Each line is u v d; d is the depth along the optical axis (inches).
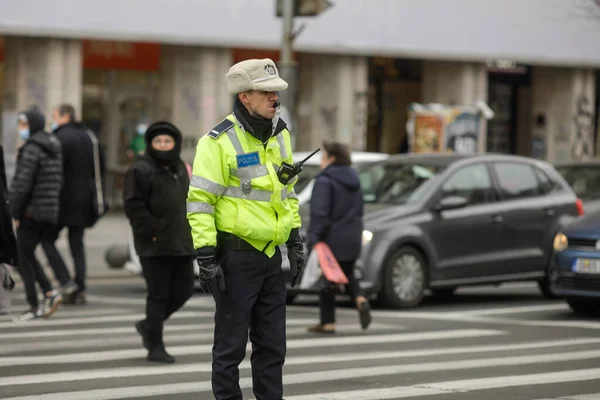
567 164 1866.4
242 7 2514.8
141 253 879.7
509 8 2972.4
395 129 2989.7
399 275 1291.8
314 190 1084.5
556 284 1216.2
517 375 842.2
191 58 2507.4
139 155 884.0
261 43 2549.2
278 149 624.7
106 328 1092.5
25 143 1176.8
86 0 2317.9
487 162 1406.3
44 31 2271.2
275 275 625.6
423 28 2819.9
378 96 2957.7
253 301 617.6
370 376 836.0
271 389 624.7
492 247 1376.7
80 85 2352.4
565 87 3211.1
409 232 1295.5
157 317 888.3
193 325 1128.2
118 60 2454.5
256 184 613.9
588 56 3144.7
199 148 614.5
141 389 774.5
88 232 2226.9
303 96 2758.4
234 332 615.2
